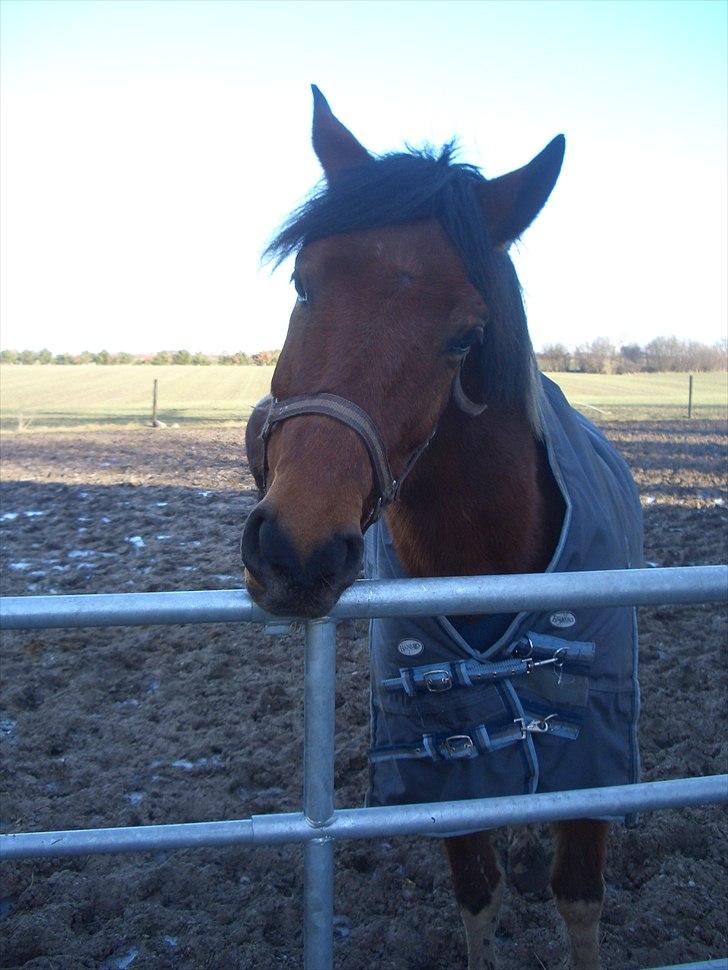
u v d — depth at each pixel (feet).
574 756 6.59
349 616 4.77
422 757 6.61
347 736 11.96
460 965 7.98
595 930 7.00
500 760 6.48
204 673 13.71
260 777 10.74
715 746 11.46
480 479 6.42
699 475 33.50
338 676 13.85
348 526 4.92
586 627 6.51
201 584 18.44
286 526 4.75
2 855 4.86
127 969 7.70
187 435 50.57
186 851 9.29
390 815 5.00
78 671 13.84
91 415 63.67
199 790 10.50
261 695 12.83
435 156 6.44
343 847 9.60
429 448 6.31
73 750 11.47
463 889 7.06
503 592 4.77
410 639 6.51
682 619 16.08
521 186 6.30
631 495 8.98
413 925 8.39
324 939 5.13
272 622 4.79
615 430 50.01
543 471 6.93
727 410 62.08
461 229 5.71
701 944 8.02
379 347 5.42
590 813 5.18
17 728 12.00
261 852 9.29
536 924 8.50
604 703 6.63
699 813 9.94
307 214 5.93
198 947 7.94
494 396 6.26
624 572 4.91
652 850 9.34
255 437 12.19
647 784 5.26
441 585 4.79
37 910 8.42
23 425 56.24
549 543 6.94
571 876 6.87
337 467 5.09
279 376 6.04
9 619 4.44
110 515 25.68
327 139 7.13
